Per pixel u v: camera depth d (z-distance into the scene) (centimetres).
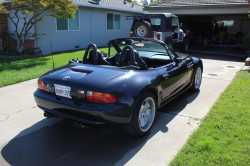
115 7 1579
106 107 255
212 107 402
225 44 1831
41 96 304
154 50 448
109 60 432
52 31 1204
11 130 335
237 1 1219
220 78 637
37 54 1087
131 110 273
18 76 644
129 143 297
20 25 1145
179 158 251
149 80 309
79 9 1352
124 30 1822
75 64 349
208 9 1226
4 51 1162
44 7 970
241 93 475
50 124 357
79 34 1388
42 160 260
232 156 251
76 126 271
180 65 417
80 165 250
